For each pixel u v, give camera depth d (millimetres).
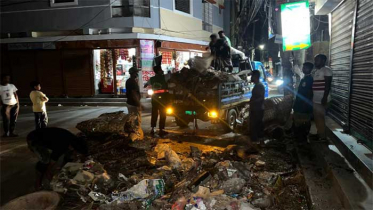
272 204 3854
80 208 3889
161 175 4762
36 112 7840
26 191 4617
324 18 12125
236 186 4117
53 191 3953
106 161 5625
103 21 15953
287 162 5352
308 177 4297
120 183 4449
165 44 16812
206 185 4230
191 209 3428
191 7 19812
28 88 17281
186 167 5164
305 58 10914
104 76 16734
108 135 6773
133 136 6625
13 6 16953
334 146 5340
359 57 4996
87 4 15977
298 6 9289
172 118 10727
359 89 4961
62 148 4535
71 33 16453
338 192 3693
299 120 5871
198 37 21078
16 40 16766
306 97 5734
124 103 14992
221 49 9367
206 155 5879
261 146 6238
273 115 7289
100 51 16516
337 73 6785
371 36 4418
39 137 4449
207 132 8203
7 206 3604
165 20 17109
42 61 16828
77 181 4371
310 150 5492
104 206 3734
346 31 6062
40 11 16609
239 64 10602
